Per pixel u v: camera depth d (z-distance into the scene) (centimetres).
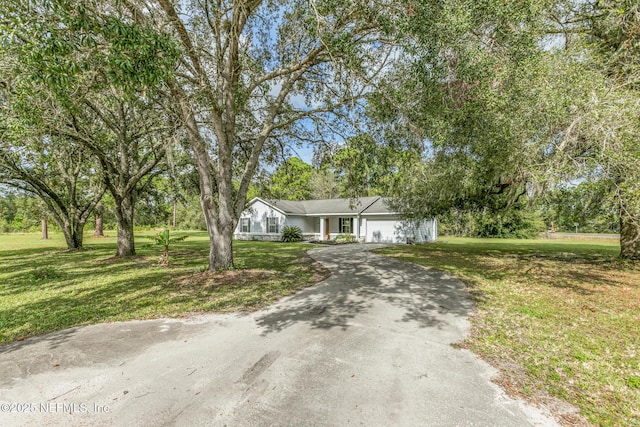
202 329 467
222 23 783
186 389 302
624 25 763
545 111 598
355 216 2423
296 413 263
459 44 535
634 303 601
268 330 462
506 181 1132
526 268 1027
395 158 853
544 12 690
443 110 674
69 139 1031
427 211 1527
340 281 816
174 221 4553
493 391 299
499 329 462
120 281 835
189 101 748
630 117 531
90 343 415
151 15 589
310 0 571
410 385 308
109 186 1311
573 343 411
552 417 260
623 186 572
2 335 450
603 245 2028
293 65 874
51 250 1798
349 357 371
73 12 364
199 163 842
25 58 356
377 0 562
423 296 659
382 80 716
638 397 290
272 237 2545
